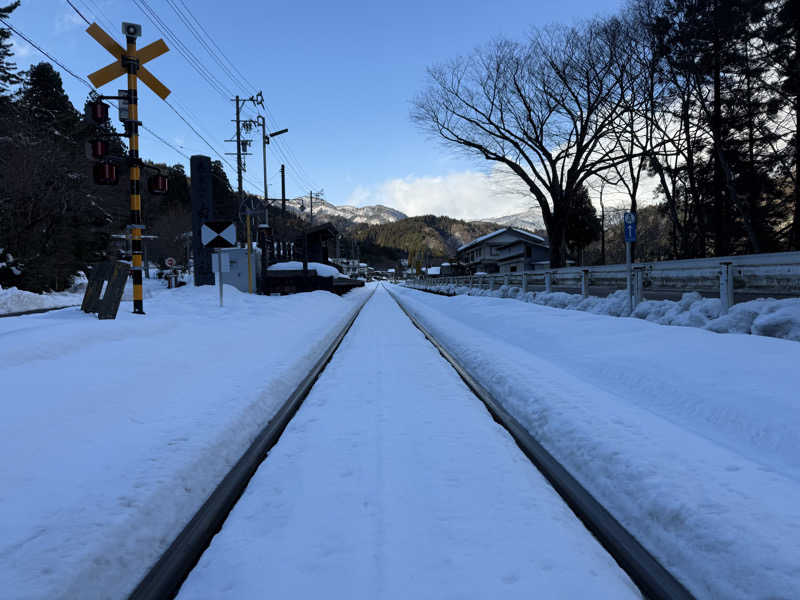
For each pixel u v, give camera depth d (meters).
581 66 23.89
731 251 27.95
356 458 3.39
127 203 45.91
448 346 9.48
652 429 3.57
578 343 7.36
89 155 9.45
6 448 3.09
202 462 3.30
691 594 2.00
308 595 1.91
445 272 85.88
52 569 1.97
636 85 24.06
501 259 64.75
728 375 4.59
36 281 29.94
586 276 12.29
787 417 3.49
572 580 1.98
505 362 6.46
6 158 30.12
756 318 6.15
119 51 9.82
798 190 23.14
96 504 2.54
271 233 29.28
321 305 19.70
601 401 4.38
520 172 26.77
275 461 3.40
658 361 5.46
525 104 25.34
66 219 35.56
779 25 19.73
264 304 15.14
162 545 2.47
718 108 21.98
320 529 2.43
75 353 5.73
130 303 14.27
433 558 2.14
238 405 4.55
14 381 4.37
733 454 3.08
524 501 2.72
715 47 20.66
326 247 44.12
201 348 7.36
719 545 2.13
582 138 24.95
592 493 2.95
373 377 6.26
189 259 65.50
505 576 2.01
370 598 1.87
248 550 2.26
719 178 24.64
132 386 4.85
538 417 4.21
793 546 2.02
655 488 2.64
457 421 4.28
